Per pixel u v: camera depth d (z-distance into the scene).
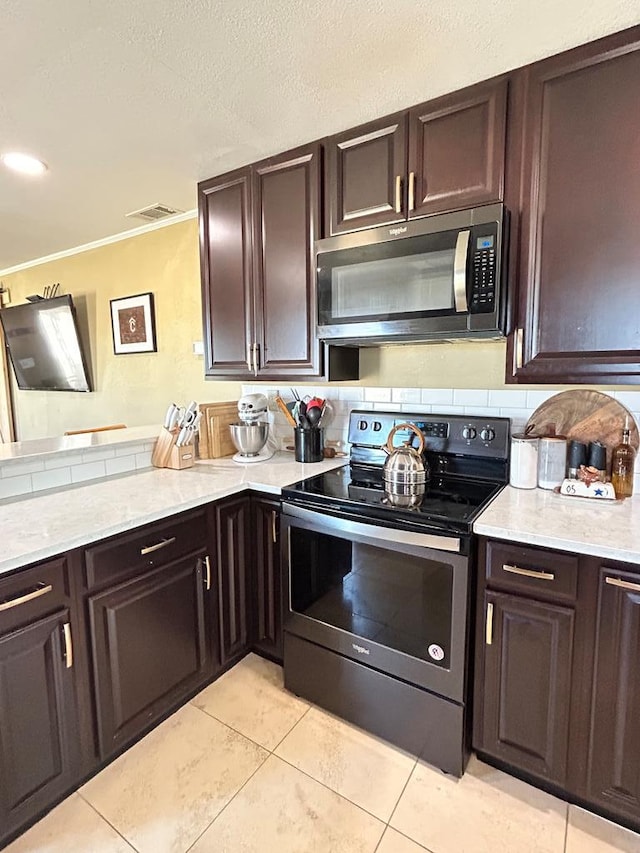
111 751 1.57
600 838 1.34
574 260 1.47
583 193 1.44
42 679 1.35
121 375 3.54
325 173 1.94
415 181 1.72
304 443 2.30
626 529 1.37
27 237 3.32
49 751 1.38
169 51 1.38
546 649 1.39
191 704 1.86
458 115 1.62
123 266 3.36
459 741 1.52
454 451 1.97
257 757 1.62
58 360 3.86
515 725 1.47
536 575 1.37
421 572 1.54
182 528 1.75
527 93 1.50
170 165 2.16
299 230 2.03
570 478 1.74
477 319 1.56
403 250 1.68
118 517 1.54
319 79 1.53
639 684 1.27
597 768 1.36
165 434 2.23
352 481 1.95
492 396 1.99
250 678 2.02
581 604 1.33
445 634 1.50
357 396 2.34
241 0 1.19
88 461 2.00
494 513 1.52
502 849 1.31
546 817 1.40
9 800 1.30
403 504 1.62
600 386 1.74
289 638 1.90
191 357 3.09
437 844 1.33
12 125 1.79
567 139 1.45
